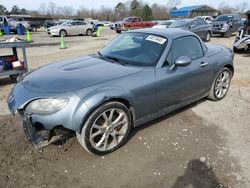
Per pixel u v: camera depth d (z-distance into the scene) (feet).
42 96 9.61
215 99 16.63
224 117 14.57
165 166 10.22
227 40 55.98
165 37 12.95
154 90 11.60
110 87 10.16
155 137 12.23
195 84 14.08
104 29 120.98
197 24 50.75
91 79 10.34
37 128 9.88
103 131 10.44
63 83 10.07
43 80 10.59
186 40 13.78
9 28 87.81
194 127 13.30
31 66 28.66
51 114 9.41
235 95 18.15
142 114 11.66
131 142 11.75
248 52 36.27
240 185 9.23
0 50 43.24
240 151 11.26
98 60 12.84
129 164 10.31
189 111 15.17
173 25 50.55
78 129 9.59
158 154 10.98
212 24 61.67
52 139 10.30
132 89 10.74
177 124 13.55
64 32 77.15
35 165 10.08
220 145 11.71
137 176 9.65
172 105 13.14
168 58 12.39
